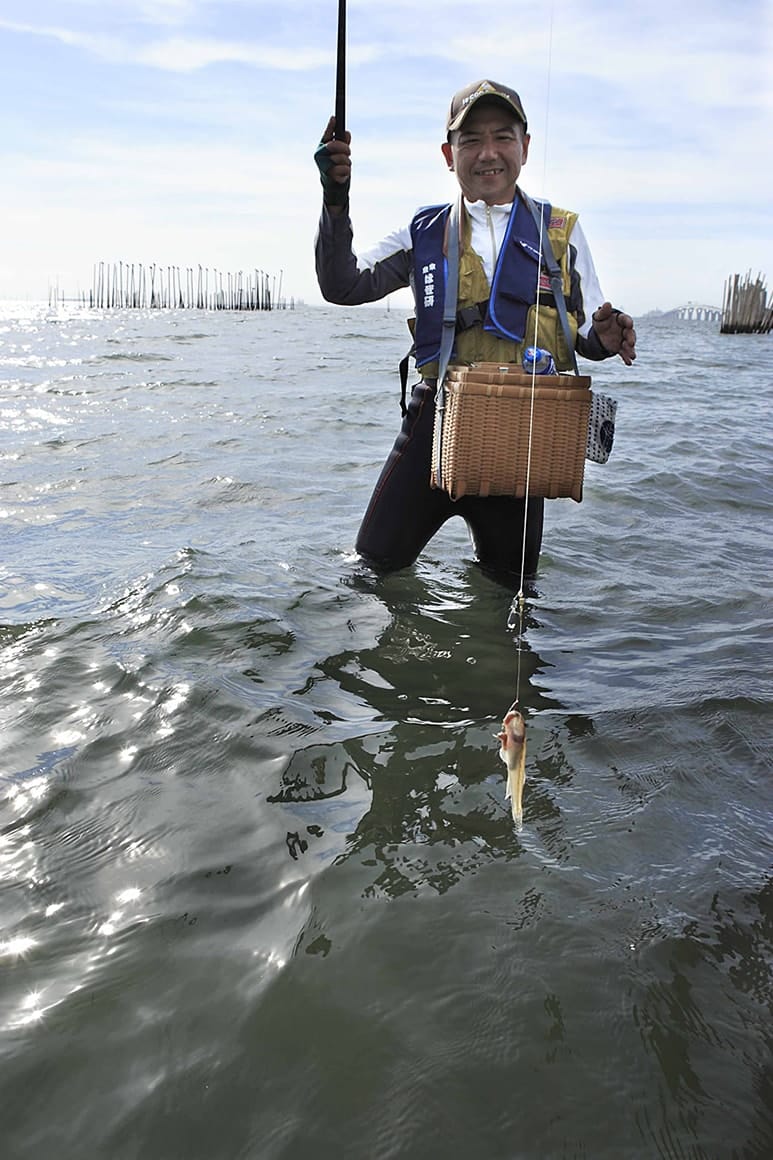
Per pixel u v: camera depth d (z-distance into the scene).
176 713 2.96
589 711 3.04
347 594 4.11
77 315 71.00
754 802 2.52
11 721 2.90
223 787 2.56
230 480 6.53
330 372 15.72
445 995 1.80
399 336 31.12
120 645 3.49
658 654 3.56
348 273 3.52
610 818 2.42
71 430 8.66
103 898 2.10
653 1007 1.78
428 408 3.81
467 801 2.49
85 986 1.83
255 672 3.28
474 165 3.48
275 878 2.16
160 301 118.62
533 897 2.09
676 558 4.95
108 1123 1.54
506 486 3.33
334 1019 1.74
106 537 5.07
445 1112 1.55
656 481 6.73
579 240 3.62
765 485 6.78
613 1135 1.52
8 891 2.12
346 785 2.57
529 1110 1.56
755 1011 1.78
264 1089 1.60
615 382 15.05
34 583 4.21
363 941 1.94
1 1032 1.71
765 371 18.58
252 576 4.32
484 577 4.35
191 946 1.94
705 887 2.14
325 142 3.24
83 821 2.40
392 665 3.40
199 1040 1.70
